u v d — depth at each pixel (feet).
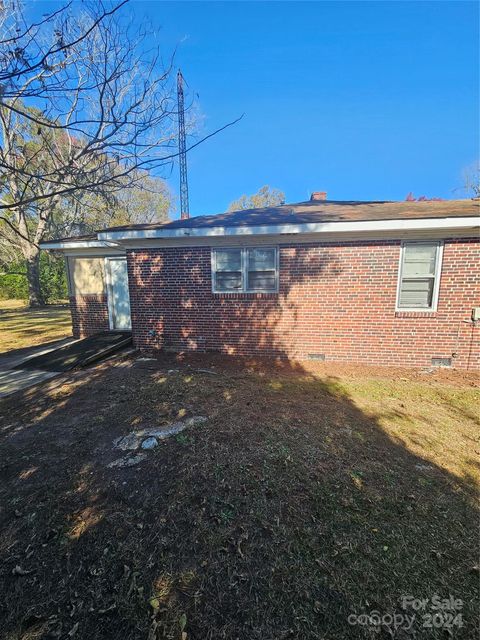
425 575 6.64
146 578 6.59
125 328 32.58
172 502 8.65
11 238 68.54
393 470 10.27
